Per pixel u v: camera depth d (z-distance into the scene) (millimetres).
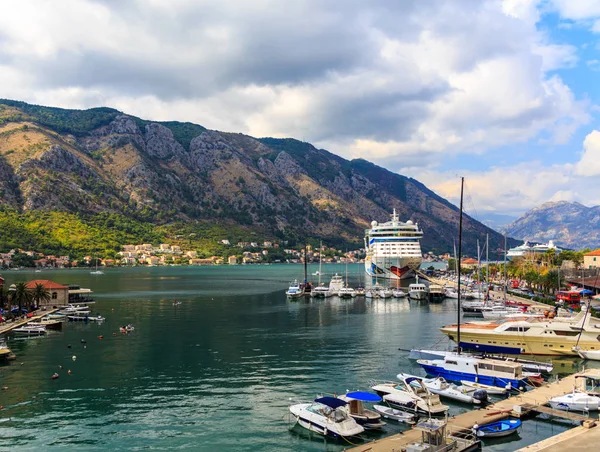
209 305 172375
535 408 57188
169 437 52781
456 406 61656
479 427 52156
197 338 107062
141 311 155250
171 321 133125
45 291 146250
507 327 89438
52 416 58562
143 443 51344
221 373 77000
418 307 164750
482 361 70562
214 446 50625
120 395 66250
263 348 95875
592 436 49062
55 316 133000
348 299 190875
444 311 153750
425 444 46188
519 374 68125
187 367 80812
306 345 98750
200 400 64250
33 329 113438
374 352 91750
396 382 70438
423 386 62031
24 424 56062
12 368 80375
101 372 77875
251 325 125688
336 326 123688
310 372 77250
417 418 56531
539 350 87625
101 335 110938
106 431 54188
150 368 80312
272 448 50188
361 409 56625
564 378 69625
